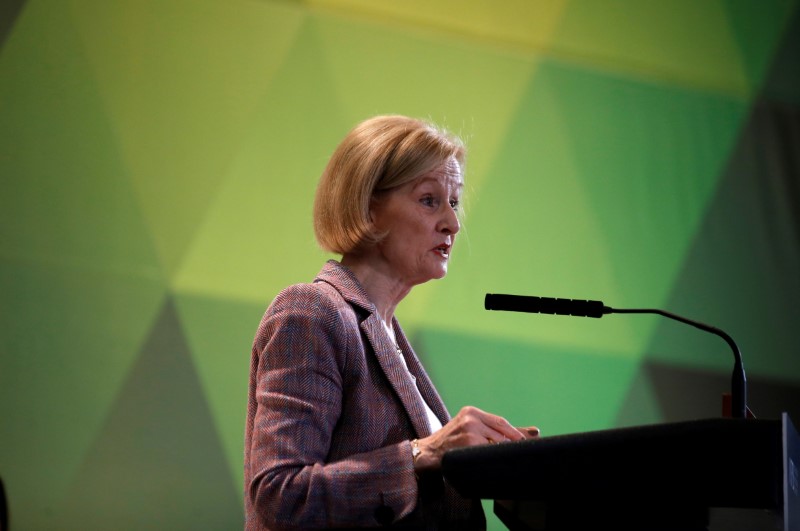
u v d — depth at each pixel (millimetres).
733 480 2418
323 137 7738
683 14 9039
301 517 2699
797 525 2477
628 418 8523
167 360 7164
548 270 8414
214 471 7219
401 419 3100
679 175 8891
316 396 2926
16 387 6738
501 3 8445
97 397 6941
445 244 3383
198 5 7434
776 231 9109
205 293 7312
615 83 8781
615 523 2426
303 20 7758
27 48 6914
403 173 3338
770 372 8953
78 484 6832
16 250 6801
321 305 3082
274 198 7562
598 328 8539
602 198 8648
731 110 9109
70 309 6914
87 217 7004
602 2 8797
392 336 3447
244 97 7520
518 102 8438
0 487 2771
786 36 9266
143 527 6973
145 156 7195
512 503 2523
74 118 7004
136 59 7211
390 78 8000
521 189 8391
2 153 6805
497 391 8141
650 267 8742
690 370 8758
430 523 3012
